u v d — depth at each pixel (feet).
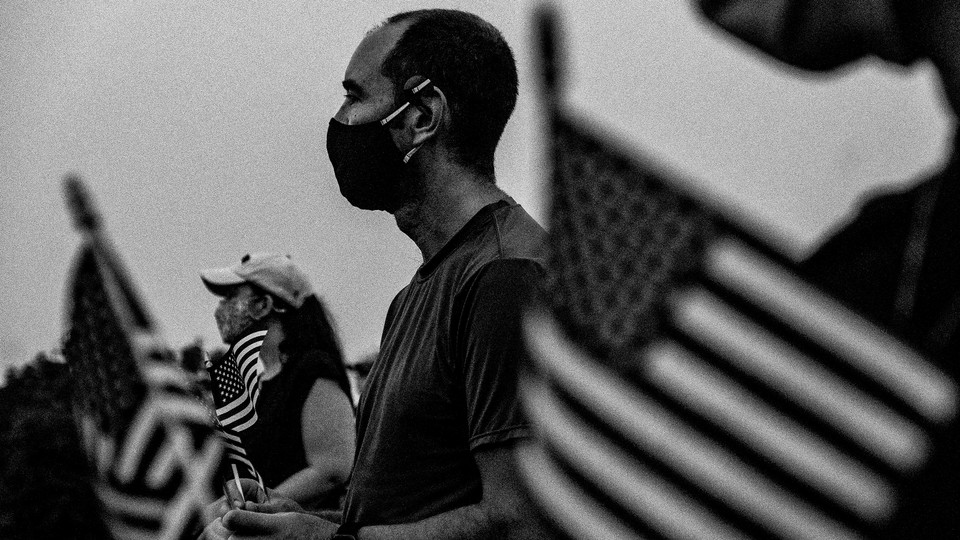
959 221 3.96
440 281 8.77
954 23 4.00
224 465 9.57
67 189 7.26
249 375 11.45
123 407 7.11
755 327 3.99
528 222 8.75
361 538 8.36
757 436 3.97
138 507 7.08
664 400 4.08
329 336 13.01
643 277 4.13
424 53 9.16
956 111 4.05
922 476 3.82
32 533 10.67
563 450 4.31
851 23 4.07
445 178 9.12
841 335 3.92
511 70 9.36
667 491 4.07
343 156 9.32
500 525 7.80
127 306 7.16
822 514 3.90
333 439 12.53
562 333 4.33
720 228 4.01
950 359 3.85
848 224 4.02
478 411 8.07
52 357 12.39
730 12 4.11
